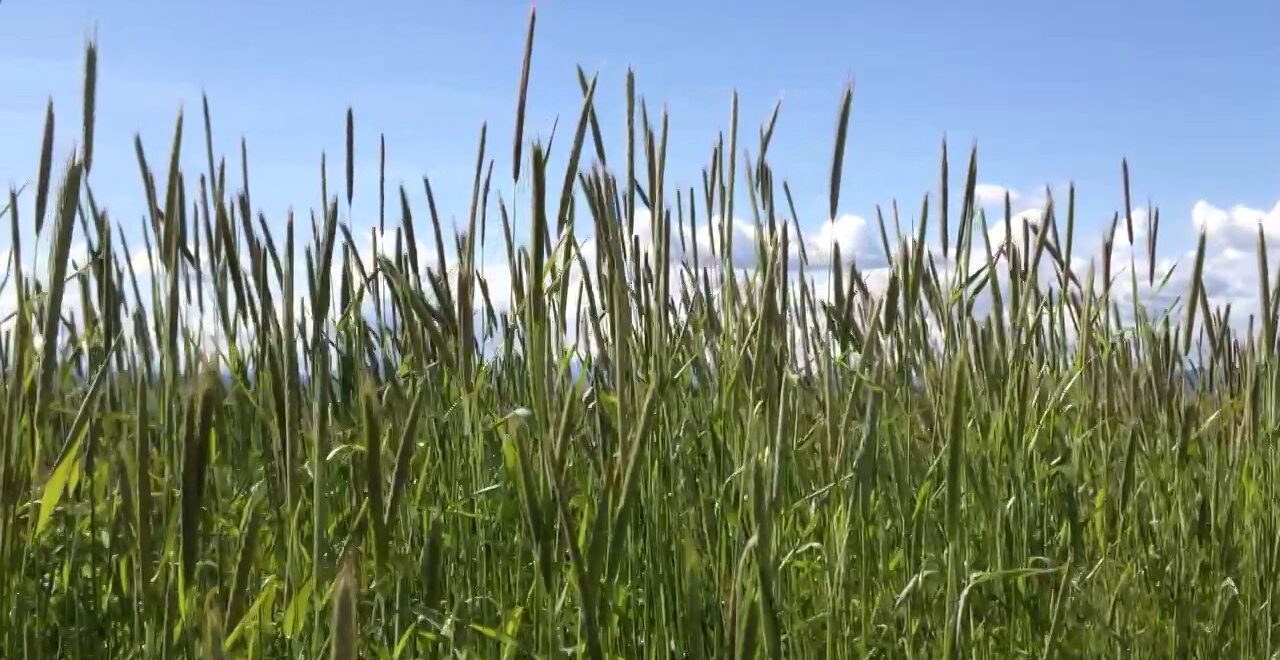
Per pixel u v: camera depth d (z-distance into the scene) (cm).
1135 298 306
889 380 254
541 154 145
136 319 209
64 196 146
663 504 204
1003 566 263
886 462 259
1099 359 320
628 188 209
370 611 194
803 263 245
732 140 218
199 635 161
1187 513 305
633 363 182
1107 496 294
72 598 216
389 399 215
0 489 157
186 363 210
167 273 163
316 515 150
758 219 212
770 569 152
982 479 249
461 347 191
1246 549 321
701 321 241
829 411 222
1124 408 322
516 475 178
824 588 245
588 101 174
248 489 225
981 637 257
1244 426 319
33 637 182
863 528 217
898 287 226
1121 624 301
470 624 180
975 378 264
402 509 214
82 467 204
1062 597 249
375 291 251
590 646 143
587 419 210
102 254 198
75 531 202
